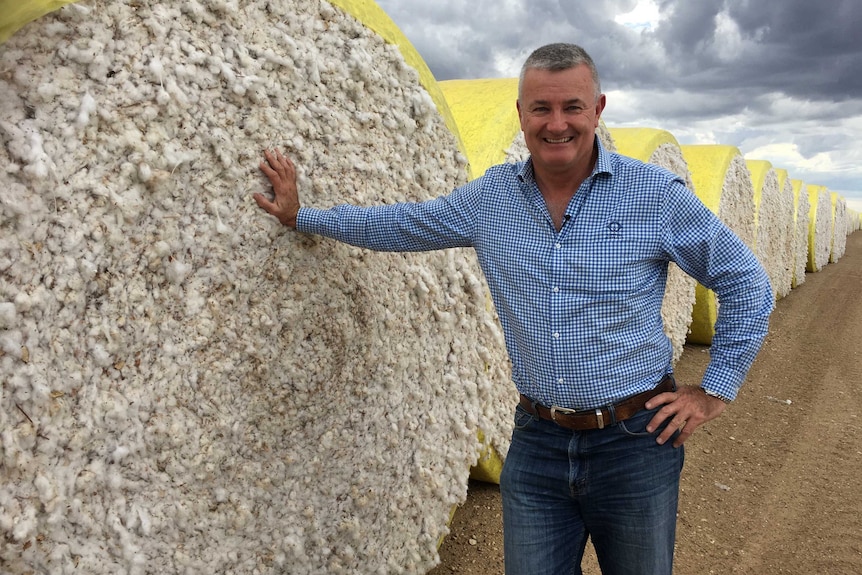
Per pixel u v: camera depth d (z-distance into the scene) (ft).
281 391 7.03
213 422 6.33
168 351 5.92
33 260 4.93
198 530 6.29
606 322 6.23
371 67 8.05
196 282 6.17
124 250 5.55
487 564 10.63
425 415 9.32
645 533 6.50
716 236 6.22
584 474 6.56
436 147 9.59
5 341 4.76
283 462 7.10
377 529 8.49
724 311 6.50
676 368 23.29
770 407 19.57
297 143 7.04
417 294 9.09
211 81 6.15
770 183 35.17
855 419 18.66
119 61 5.44
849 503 13.50
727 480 14.47
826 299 43.06
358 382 8.04
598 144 6.41
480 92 13.55
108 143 5.35
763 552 11.53
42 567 5.10
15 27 4.80
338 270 7.60
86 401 5.32
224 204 6.37
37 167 4.82
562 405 6.52
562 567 6.95
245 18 6.49
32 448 4.98
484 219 6.85
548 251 6.36
